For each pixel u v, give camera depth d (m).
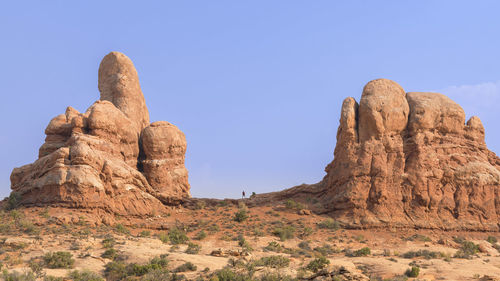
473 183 70.81
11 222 56.97
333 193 73.31
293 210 72.94
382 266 50.09
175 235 59.91
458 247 62.12
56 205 60.84
